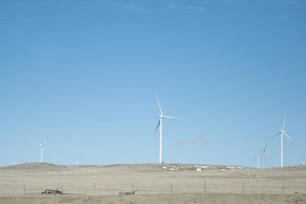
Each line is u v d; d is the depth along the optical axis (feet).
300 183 338.75
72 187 308.81
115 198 217.97
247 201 217.15
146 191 275.80
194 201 215.31
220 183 339.16
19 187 306.76
